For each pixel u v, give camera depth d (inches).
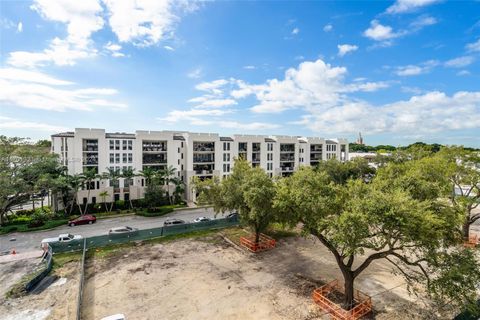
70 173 1699.1
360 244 598.9
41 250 1085.1
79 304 664.4
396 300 729.6
